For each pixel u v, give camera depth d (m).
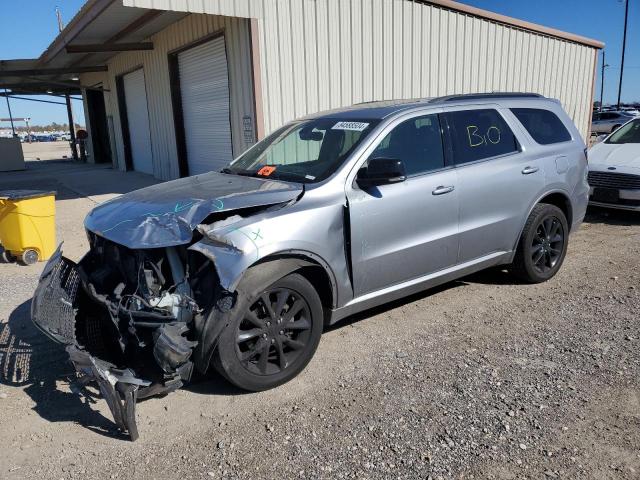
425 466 2.87
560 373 3.78
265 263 3.56
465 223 4.70
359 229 3.98
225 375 3.50
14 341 4.59
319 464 2.93
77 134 24.70
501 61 12.95
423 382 3.71
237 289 3.41
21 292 5.82
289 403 3.53
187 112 12.78
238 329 3.45
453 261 4.71
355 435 3.16
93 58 17.34
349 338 4.43
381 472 2.84
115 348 3.77
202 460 3.00
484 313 4.87
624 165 8.21
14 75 17.38
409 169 4.38
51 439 3.24
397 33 10.62
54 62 17.98
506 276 5.85
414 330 4.55
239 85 9.66
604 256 6.56
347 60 9.98
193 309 3.36
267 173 4.41
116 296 3.60
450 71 11.80
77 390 3.58
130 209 3.85
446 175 4.54
